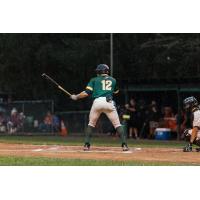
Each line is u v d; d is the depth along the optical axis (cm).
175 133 3897
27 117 4341
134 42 4388
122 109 3975
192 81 3991
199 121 2164
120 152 2097
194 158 1916
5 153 2014
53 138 3675
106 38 4466
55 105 4700
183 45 4169
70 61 4472
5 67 4666
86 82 4603
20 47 4531
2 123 4372
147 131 3912
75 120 4334
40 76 4666
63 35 4516
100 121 4169
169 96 4269
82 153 2036
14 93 4825
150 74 4375
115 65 4384
